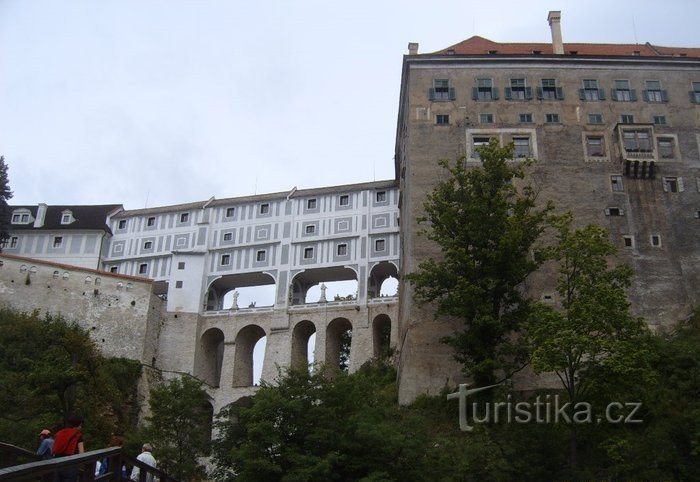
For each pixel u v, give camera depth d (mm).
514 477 31781
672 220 51812
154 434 40312
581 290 34906
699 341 42406
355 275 75812
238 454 28047
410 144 54000
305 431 29250
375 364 64812
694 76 56719
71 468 11805
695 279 50031
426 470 29484
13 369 52094
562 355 32438
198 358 72812
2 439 35406
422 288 46719
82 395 45469
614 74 56625
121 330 66875
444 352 45906
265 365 70500
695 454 29656
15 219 82375
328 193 76375
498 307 41844
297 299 76562
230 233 78375
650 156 53125
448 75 56531
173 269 76812
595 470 32219
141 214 82188
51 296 65500
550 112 55156
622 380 32188
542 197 52250
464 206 43875
